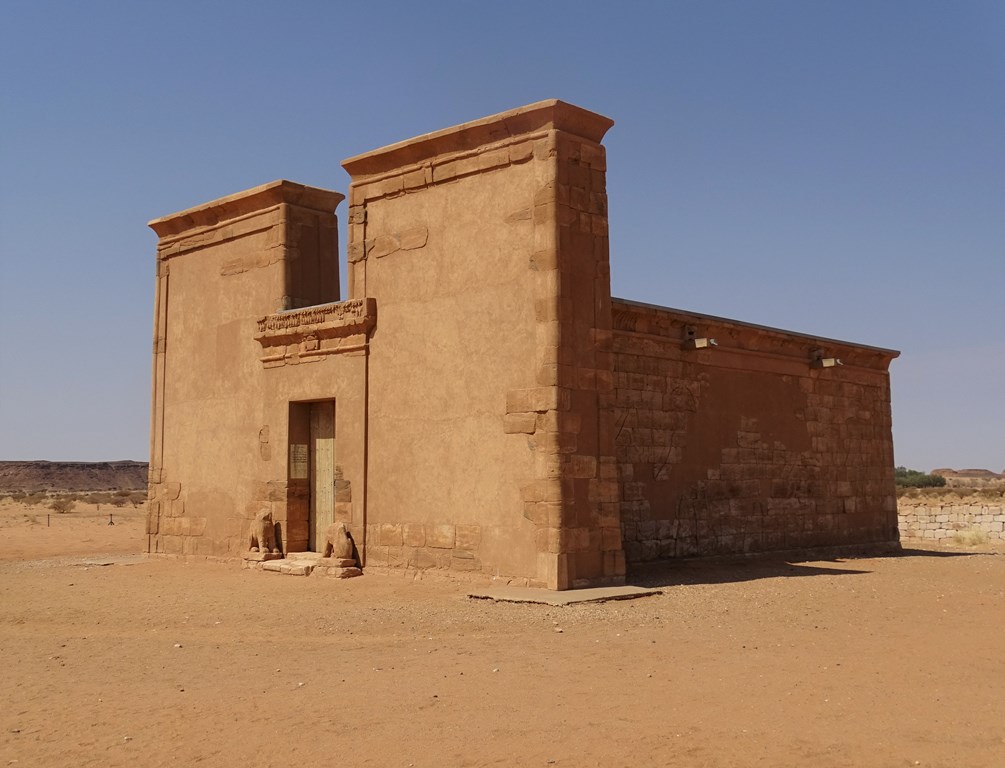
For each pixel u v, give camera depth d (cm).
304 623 1150
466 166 1540
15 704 750
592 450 1421
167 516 2070
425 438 1554
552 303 1400
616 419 1711
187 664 902
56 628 1170
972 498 5022
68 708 731
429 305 1573
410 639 1022
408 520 1565
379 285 1655
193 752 612
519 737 624
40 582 1673
